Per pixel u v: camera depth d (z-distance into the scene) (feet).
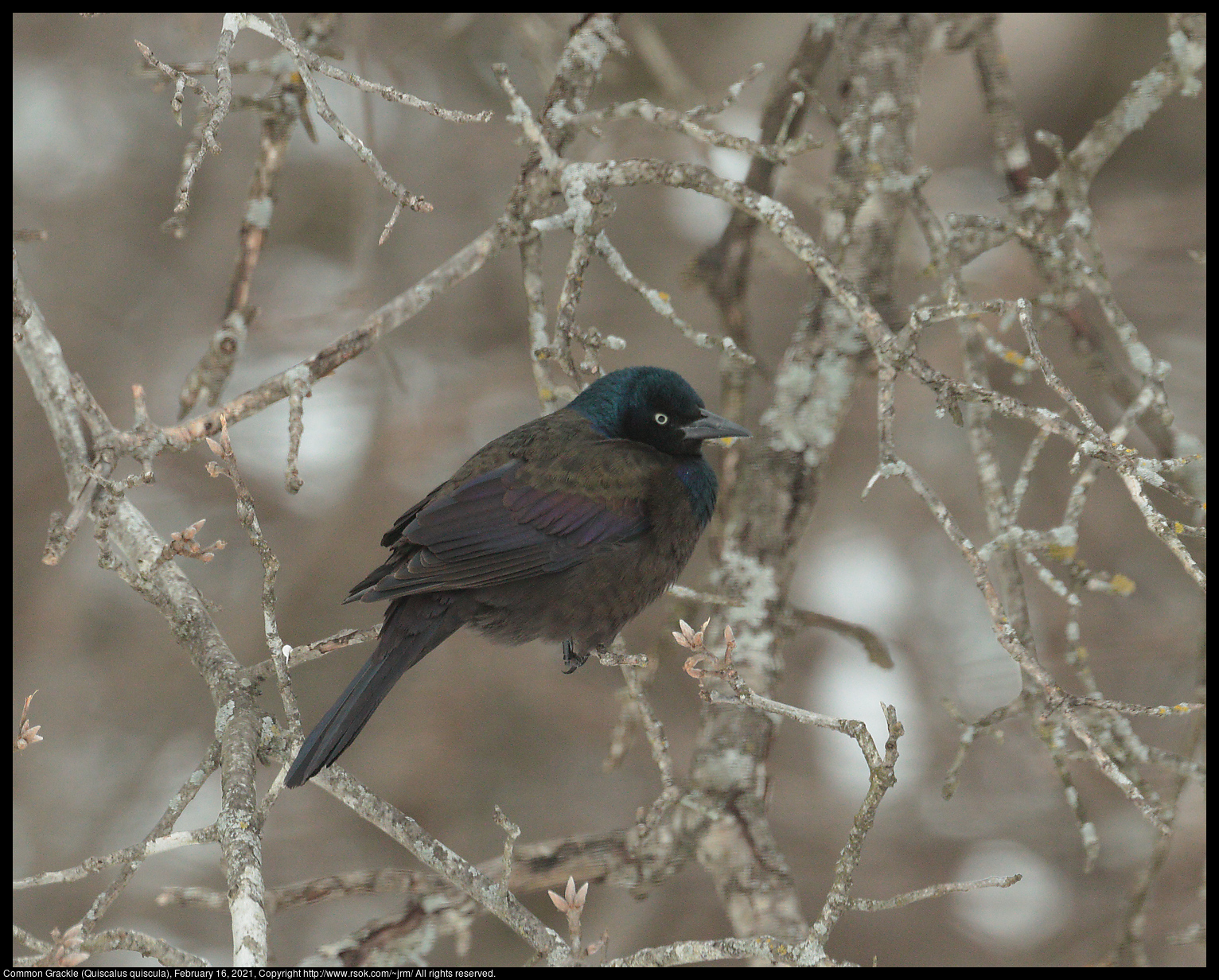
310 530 51.70
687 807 25.08
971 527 50.75
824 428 28.25
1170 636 43.93
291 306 53.21
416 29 48.14
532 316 27.25
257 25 19.29
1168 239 49.03
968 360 26.99
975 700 46.88
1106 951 39.81
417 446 50.88
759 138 32.07
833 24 31.19
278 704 47.39
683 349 49.62
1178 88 28.27
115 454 22.41
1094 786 44.01
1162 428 28.71
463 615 25.44
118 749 49.26
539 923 19.58
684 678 48.06
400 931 23.41
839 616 50.34
